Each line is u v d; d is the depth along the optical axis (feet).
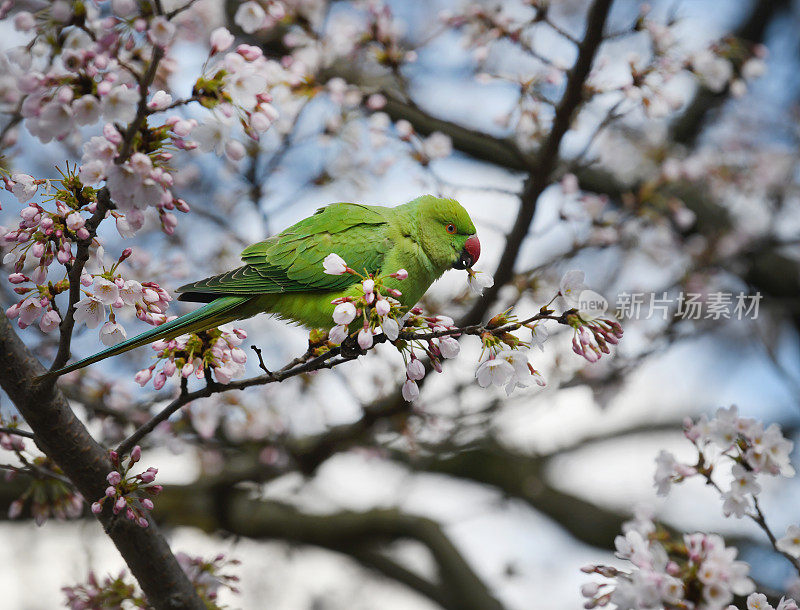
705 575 17.08
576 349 18.17
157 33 14.80
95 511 18.37
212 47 15.94
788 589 20.90
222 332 19.51
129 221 16.22
